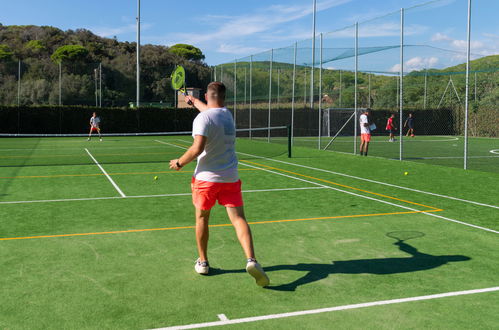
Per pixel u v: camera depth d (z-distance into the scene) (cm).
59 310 358
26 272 443
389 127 2697
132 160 1520
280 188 943
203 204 420
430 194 875
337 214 702
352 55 1844
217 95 430
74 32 5962
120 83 4881
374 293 396
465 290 404
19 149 1969
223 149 415
